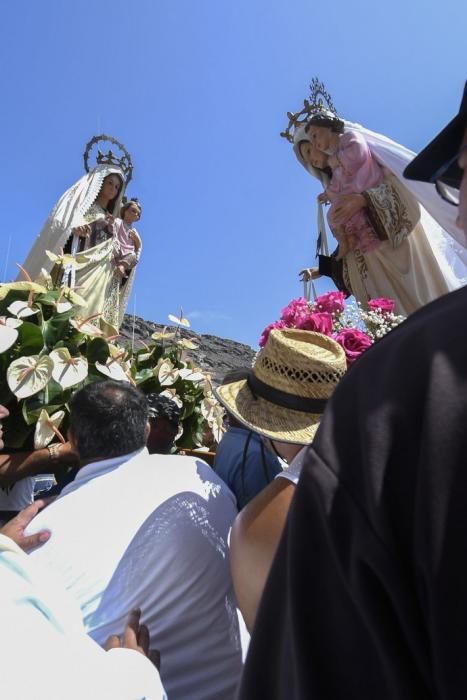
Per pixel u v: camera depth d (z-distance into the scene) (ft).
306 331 5.65
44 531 5.52
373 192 12.92
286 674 1.92
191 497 5.79
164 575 5.32
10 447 8.35
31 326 8.47
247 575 4.16
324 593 1.85
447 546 1.63
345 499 1.86
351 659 1.75
